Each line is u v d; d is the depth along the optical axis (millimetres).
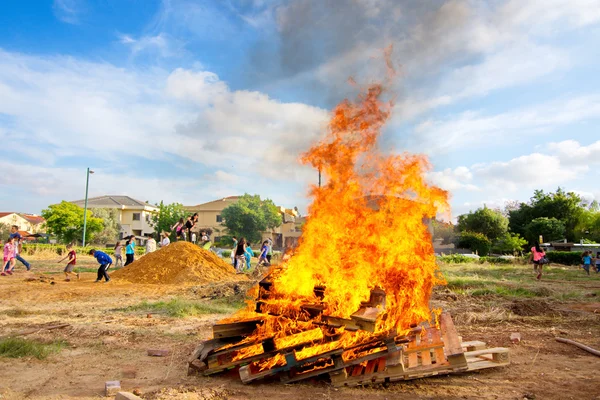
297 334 5230
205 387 4855
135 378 5246
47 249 34594
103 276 18906
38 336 7230
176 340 7270
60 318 9117
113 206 70125
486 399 4578
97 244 60688
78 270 22203
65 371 5480
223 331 5562
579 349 6977
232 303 11953
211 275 17859
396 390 4844
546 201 65688
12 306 10648
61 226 54688
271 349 5156
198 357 5465
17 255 20219
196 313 10078
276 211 66062
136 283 17031
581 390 4898
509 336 7926
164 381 5129
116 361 5988
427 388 4922
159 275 17688
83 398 4531
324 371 4938
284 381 5008
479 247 48469
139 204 73500
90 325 8258
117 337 7375
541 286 16234
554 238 59281
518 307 10867
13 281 16188
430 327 5590
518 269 28016
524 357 6422
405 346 5328
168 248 19406
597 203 66750
